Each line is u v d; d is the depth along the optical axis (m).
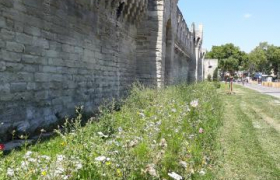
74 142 5.32
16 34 7.77
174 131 6.48
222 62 97.00
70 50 10.62
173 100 10.44
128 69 17.84
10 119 7.61
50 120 9.25
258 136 10.40
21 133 7.73
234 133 10.57
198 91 15.47
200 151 6.54
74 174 3.65
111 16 14.60
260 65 114.56
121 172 3.91
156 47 19.27
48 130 8.97
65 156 3.86
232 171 6.56
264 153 8.09
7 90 7.51
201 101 12.37
